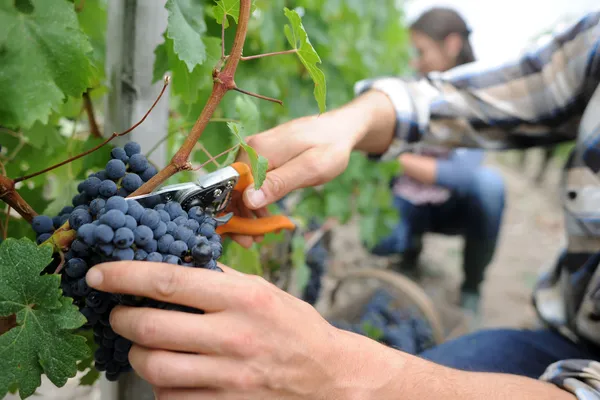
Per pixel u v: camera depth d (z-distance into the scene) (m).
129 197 0.60
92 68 0.72
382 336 1.98
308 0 1.70
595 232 1.11
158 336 0.51
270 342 0.55
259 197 0.82
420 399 0.66
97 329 0.64
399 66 3.25
